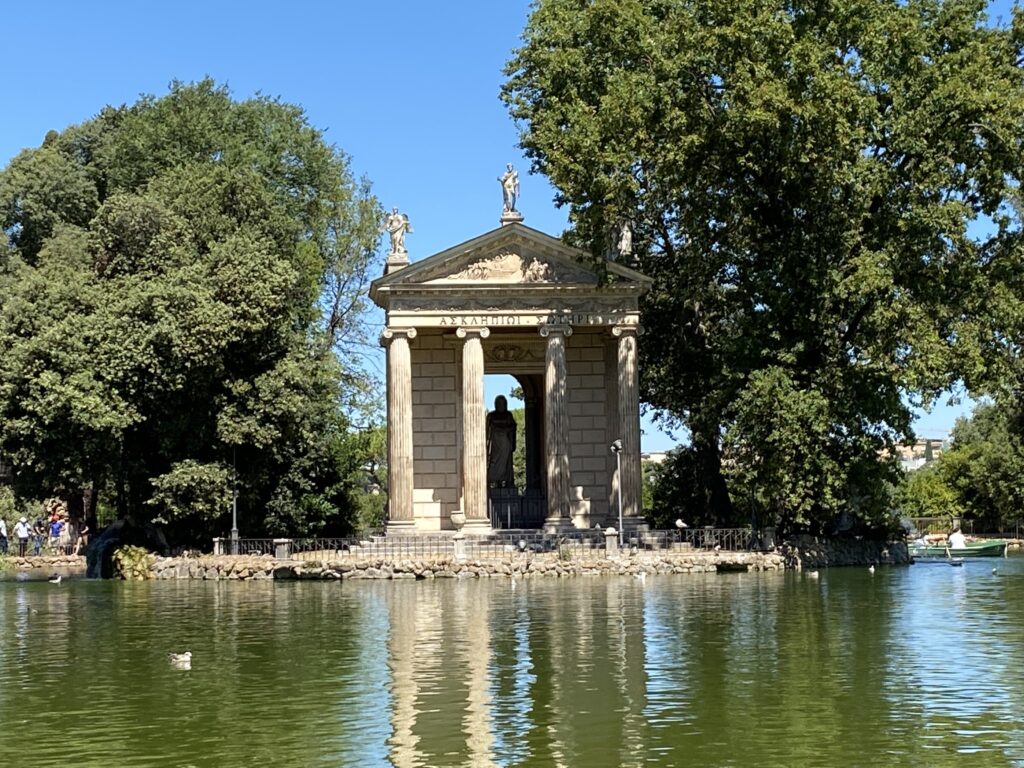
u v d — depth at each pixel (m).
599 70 70.38
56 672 30.48
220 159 89.00
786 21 60.59
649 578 58.88
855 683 26.42
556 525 72.94
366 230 92.50
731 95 61.53
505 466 81.62
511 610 42.69
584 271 74.44
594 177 64.62
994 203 63.19
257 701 25.81
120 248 76.69
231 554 70.44
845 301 64.06
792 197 64.94
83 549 92.44
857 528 73.00
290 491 78.31
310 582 61.50
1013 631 34.59
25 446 69.81
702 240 69.50
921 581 54.72
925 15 64.06
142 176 88.69
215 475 70.19
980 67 60.97
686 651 31.33
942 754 20.12
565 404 73.75
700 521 82.31
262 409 71.38
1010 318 61.84
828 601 44.34
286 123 93.19
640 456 74.50
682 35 63.62
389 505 74.31
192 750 21.39
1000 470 119.12
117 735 22.77
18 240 97.25
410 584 58.16
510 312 74.06
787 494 63.50
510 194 75.81
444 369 79.00
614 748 20.88
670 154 62.97
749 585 52.97
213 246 73.31
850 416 63.44
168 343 68.50
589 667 29.03
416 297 74.00
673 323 80.75
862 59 61.91
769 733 21.77
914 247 61.47
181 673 29.86
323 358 83.38
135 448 73.75
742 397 63.19
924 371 59.38
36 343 67.88
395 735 22.19
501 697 25.48
